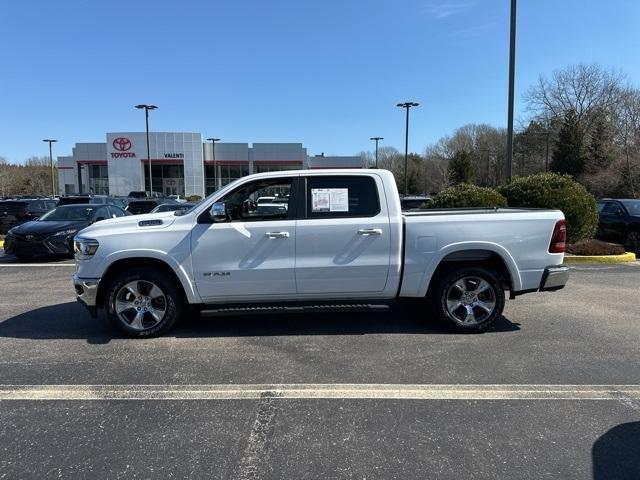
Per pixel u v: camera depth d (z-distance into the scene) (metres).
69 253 12.73
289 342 5.55
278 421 3.69
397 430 3.54
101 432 3.56
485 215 5.75
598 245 12.26
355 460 3.17
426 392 4.18
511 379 4.46
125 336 5.76
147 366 4.84
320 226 5.60
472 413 3.80
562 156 55.69
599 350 5.26
